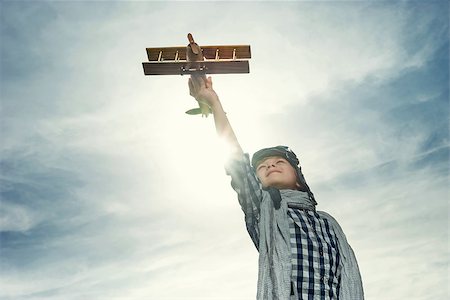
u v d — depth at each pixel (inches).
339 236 175.3
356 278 167.3
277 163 190.1
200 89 196.4
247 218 171.0
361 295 165.2
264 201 169.9
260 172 190.4
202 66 199.9
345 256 169.9
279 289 151.3
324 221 175.8
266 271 156.3
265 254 159.2
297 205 174.7
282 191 179.9
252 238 171.6
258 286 155.9
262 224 164.6
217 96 191.0
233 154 175.9
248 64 199.3
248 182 171.8
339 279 163.9
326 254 161.8
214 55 213.2
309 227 167.2
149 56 209.6
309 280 154.2
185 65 202.1
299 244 160.2
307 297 151.8
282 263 156.3
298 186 188.5
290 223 165.9
